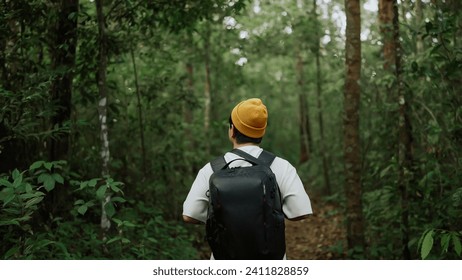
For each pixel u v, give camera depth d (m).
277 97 16.72
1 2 3.88
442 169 4.60
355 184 5.52
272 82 14.83
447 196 4.23
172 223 6.24
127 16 4.79
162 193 6.64
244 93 15.05
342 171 10.75
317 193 11.87
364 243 5.47
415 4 5.24
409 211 4.68
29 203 3.02
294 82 14.70
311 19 9.40
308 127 13.66
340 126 10.64
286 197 2.34
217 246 2.25
